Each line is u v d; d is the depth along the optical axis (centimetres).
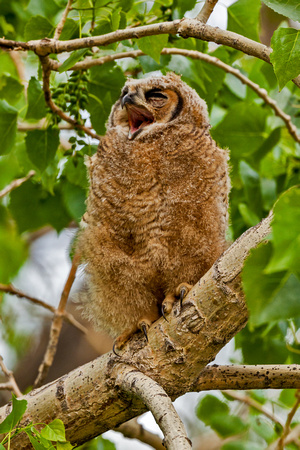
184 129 934
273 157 1211
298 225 528
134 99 969
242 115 1169
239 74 1115
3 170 980
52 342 1118
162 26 825
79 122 1060
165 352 781
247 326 1131
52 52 890
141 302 922
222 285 750
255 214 1125
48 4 1133
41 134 1048
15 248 942
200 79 1109
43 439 695
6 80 1100
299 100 1219
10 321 1684
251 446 1109
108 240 912
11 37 1312
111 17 900
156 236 898
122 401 790
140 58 1037
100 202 911
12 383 1041
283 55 703
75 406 810
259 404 1191
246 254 740
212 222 899
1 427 696
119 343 818
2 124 1054
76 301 1016
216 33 790
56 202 1259
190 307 769
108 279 917
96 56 1099
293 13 700
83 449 1131
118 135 943
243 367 848
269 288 573
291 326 1132
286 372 839
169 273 909
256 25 1062
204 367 824
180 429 657
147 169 902
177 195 897
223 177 923
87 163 962
